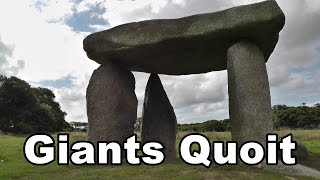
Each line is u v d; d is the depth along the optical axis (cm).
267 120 859
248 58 880
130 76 1084
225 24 859
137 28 945
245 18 842
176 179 694
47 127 4478
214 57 1006
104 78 1017
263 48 954
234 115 864
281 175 731
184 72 1159
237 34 877
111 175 748
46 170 853
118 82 1027
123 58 1020
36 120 4384
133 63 1058
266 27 847
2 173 828
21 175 817
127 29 957
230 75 885
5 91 4259
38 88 5394
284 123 3397
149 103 1172
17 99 4291
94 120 992
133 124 1039
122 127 1002
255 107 855
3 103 4262
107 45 979
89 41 1009
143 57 1007
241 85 865
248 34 878
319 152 1280
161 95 1191
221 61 1038
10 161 1048
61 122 4972
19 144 1534
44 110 4500
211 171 753
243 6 852
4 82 4319
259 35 882
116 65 1040
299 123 3350
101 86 1012
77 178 743
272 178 699
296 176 754
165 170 770
